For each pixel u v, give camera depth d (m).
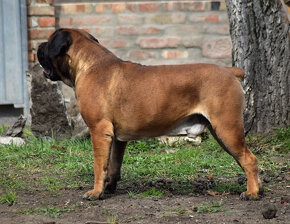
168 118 8.79
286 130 13.11
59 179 10.55
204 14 16.75
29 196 9.38
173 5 16.72
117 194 9.43
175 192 9.56
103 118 8.82
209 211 8.26
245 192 8.93
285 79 13.29
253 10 13.25
